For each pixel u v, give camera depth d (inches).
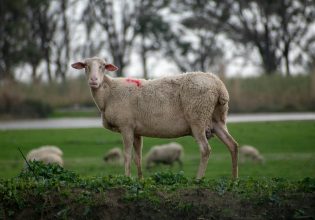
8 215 465.1
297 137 1304.1
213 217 448.5
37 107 2044.8
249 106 1951.3
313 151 1165.7
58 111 2129.7
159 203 458.6
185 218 451.8
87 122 1782.7
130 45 2812.5
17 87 2162.9
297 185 473.1
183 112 534.3
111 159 1047.6
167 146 1018.7
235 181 486.9
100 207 461.4
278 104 1952.5
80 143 1298.0
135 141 550.9
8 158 1139.9
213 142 1267.2
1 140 1347.2
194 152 1202.0
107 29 2783.0
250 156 1042.7
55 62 2851.9
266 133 1359.5
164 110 536.7
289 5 2573.8
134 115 542.3
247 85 1989.4
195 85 528.4
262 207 452.1
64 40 2829.7
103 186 475.8
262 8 2583.7
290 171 922.7
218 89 530.3
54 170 515.8
